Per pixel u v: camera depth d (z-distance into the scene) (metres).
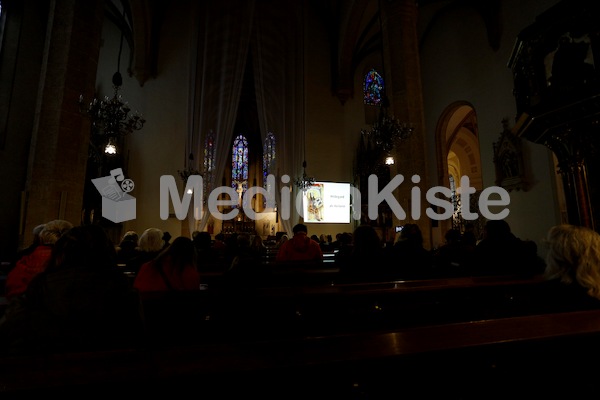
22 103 10.80
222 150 14.76
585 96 3.82
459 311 2.77
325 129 17.77
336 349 1.02
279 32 16.42
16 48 10.62
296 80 16.53
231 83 14.94
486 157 12.19
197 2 15.03
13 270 2.62
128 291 1.53
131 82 16.09
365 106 18.75
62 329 1.31
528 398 1.15
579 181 4.15
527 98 4.83
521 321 1.31
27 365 0.90
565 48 4.19
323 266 4.75
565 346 1.19
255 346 1.04
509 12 11.21
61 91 6.86
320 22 18.73
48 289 1.35
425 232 8.16
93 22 7.54
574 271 2.00
